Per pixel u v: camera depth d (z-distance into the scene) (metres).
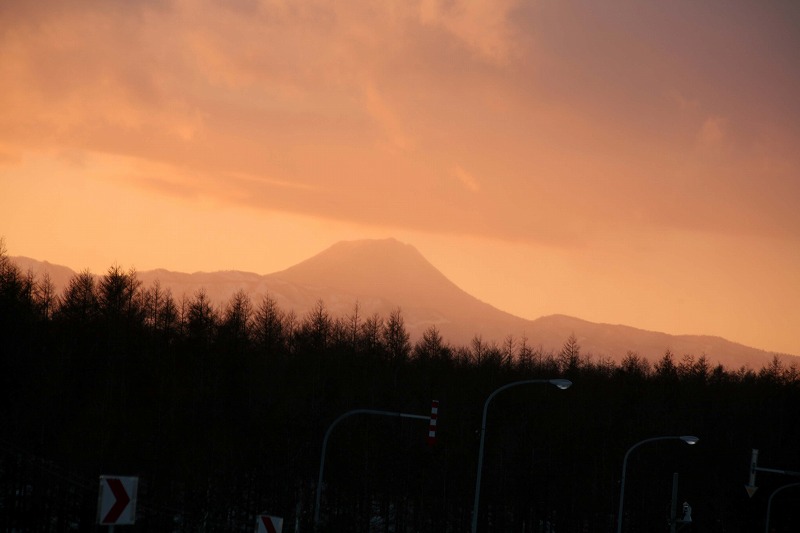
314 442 93.12
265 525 33.59
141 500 78.00
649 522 105.94
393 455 96.75
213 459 83.81
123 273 98.31
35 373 78.25
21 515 75.50
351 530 92.25
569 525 104.38
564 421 106.12
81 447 73.94
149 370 88.19
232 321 103.31
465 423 102.56
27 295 90.19
